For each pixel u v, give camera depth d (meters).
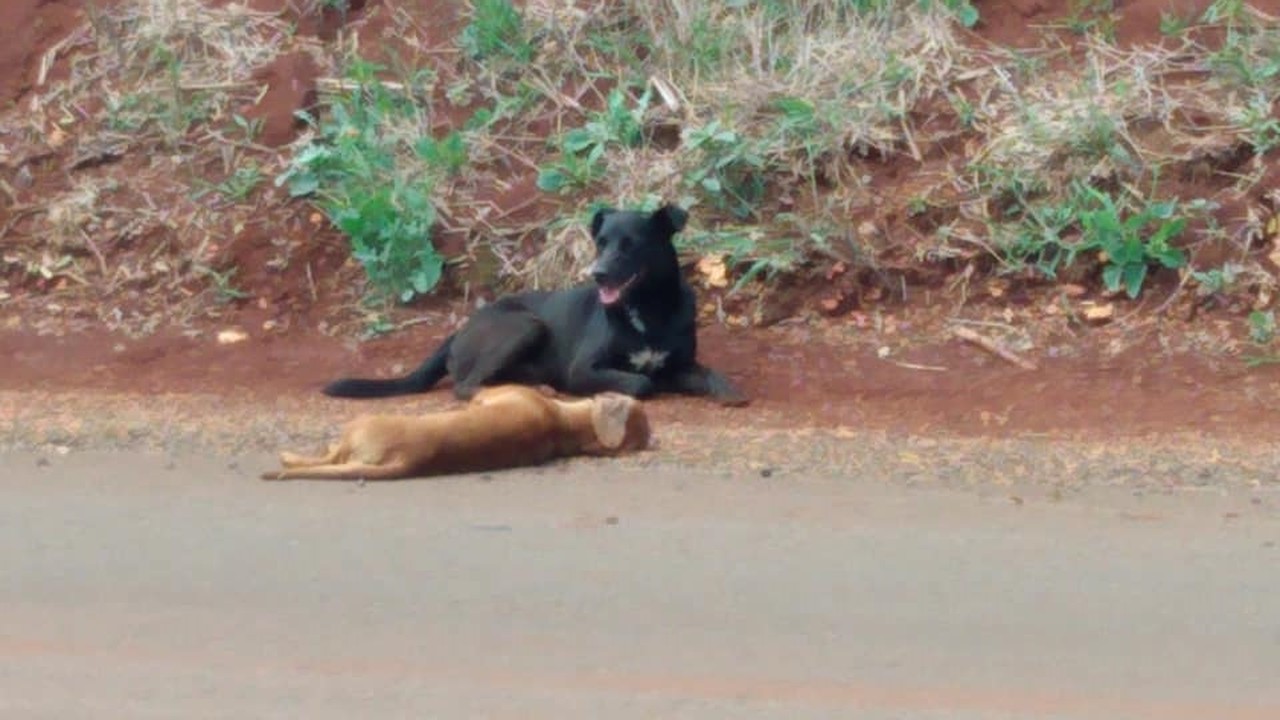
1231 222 12.13
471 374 11.23
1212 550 7.71
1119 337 11.62
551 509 8.30
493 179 13.15
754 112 13.25
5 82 14.35
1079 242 12.09
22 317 12.47
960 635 6.70
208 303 12.54
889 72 13.36
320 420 10.34
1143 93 12.95
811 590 7.17
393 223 12.52
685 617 6.88
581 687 6.23
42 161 13.64
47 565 7.49
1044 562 7.53
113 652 6.57
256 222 12.95
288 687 6.24
